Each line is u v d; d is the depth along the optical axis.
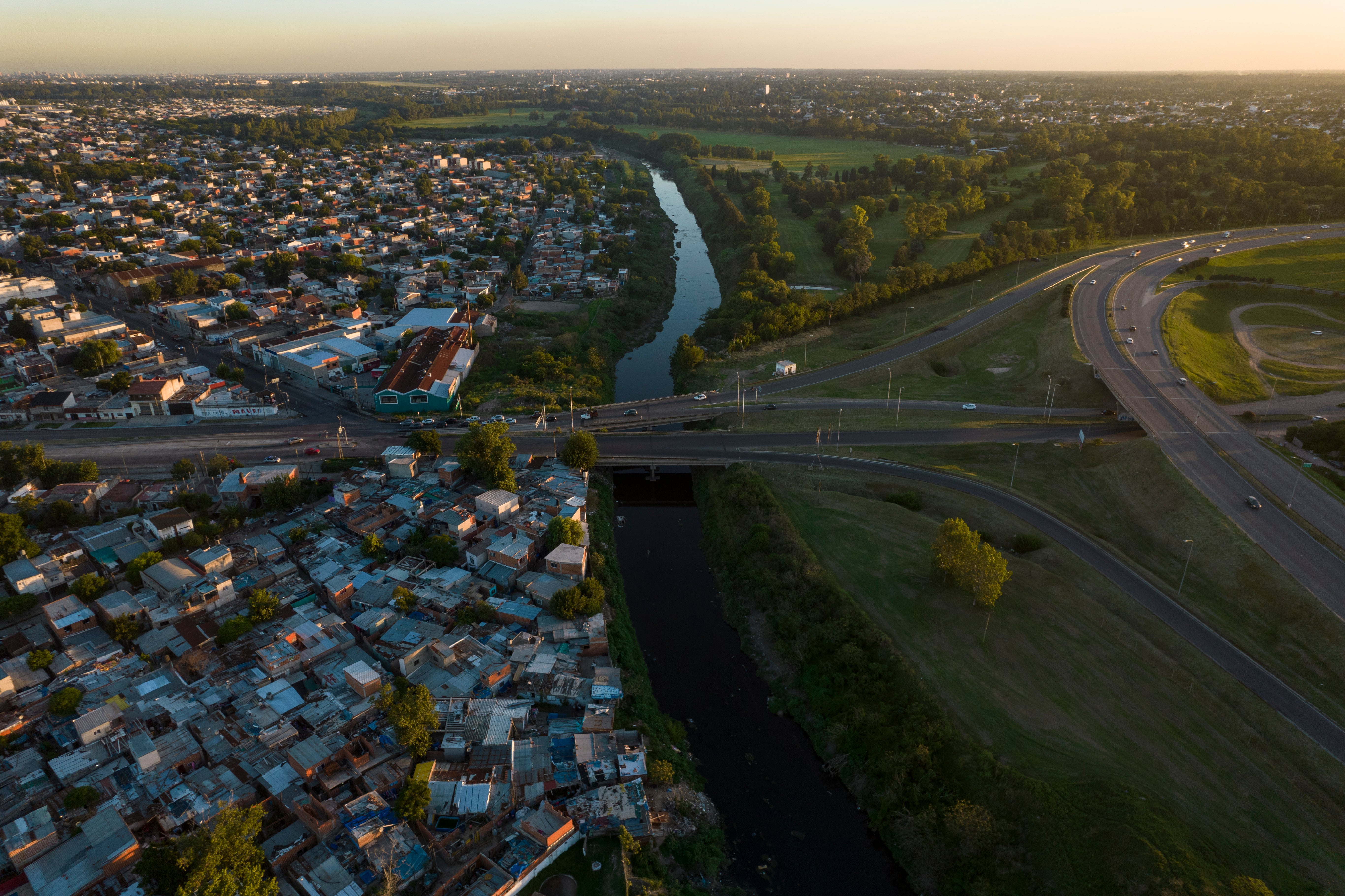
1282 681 117.06
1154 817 96.81
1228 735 109.94
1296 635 123.56
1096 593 138.25
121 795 97.31
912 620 134.38
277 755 103.75
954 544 134.38
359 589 136.38
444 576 140.50
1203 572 141.38
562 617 131.50
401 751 105.88
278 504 162.50
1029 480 180.62
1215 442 173.75
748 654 139.00
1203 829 97.12
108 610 124.06
